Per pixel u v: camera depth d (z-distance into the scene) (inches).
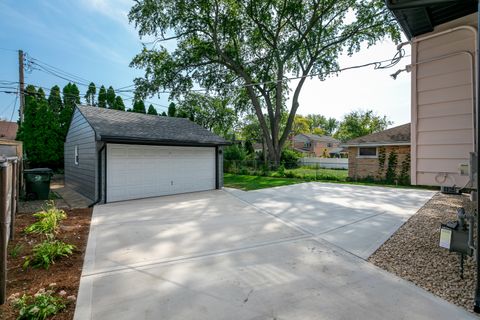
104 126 328.5
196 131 441.4
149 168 356.5
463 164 100.3
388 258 146.6
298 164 922.7
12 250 154.2
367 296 107.2
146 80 673.0
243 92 781.3
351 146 606.5
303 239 182.1
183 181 395.9
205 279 123.0
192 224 220.4
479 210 90.7
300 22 697.0
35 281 119.3
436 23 107.0
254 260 145.7
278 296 107.8
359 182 555.2
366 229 204.4
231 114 1013.8
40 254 138.3
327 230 203.0
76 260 144.9
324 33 693.9
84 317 93.2
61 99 660.1
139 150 345.4
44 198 336.8
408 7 92.3
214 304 102.1
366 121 1363.2
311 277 124.9
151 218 240.7
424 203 311.4
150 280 121.9
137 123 388.5
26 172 326.3
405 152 528.7
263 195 371.2
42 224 189.8
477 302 94.3
